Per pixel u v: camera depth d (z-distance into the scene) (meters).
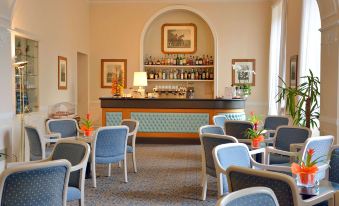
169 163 6.58
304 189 2.69
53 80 8.35
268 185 2.21
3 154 5.81
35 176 2.49
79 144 3.47
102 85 11.07
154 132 8.61
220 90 10.87
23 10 6.87
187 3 10.84
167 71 11.25
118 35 10.98
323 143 3.82
